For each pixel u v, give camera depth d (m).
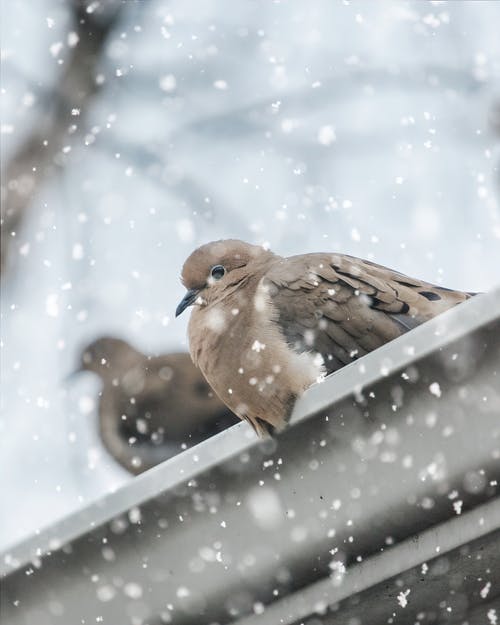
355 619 4.89
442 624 4.88
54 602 4.93
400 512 4.86
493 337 4.80
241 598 4.90
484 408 4.84
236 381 5.14
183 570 4.90
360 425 4.86
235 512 4.89
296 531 4.88
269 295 5.16
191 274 5.21
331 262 5.18
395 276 5.18
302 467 4.88
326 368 5.14
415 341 4.85
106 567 4.92
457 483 4.85
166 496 4.89
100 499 4.91
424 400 4.85
